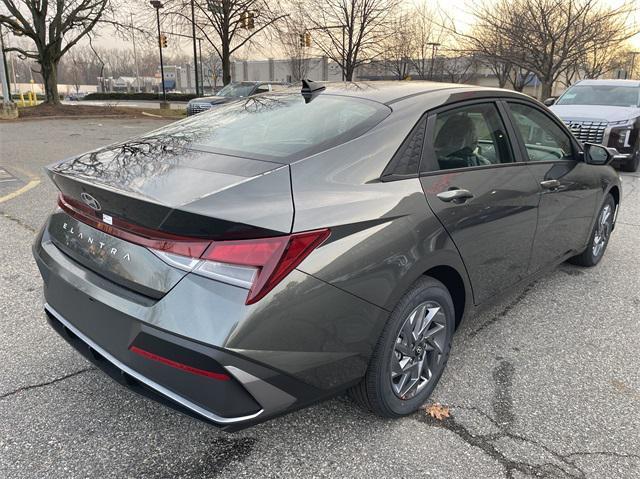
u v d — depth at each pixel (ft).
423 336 8.39
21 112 69.31
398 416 8.36
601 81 37.88
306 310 6.33
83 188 7.07
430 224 7.91
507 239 9.98
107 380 9.21
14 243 15.88
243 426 6.36
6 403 8.50
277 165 7.17
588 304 13.07
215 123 9.59
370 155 7.73
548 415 8.64
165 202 6.09
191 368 6.10
